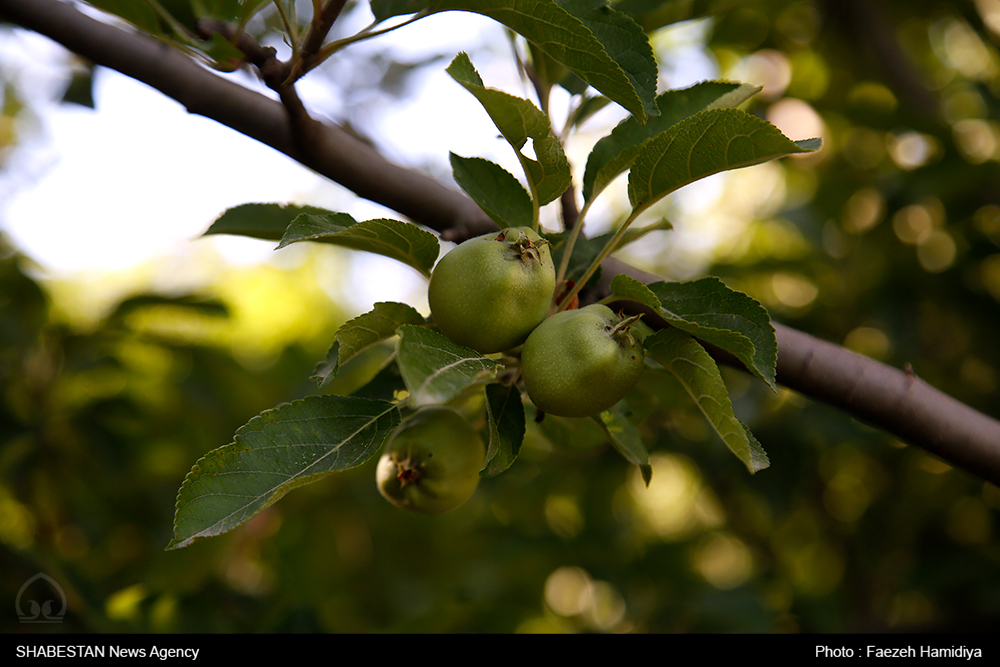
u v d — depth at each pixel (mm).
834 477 3998
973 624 3395
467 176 1681
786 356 1806
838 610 3641
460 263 1362
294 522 4098
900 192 3736
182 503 1213
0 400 3527
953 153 3574
